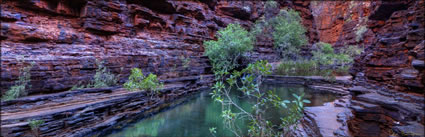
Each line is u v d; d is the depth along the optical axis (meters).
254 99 11.23
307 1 35.84
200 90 14.73
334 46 36.50
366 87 8.17
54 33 9.06
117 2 11.80
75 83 8.84
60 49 9.07
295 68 22.92
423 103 4.31
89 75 9.52
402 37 6.75
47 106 6.73
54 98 7.29
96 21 10.69
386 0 11.02
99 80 9.59
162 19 15.18
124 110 8.27
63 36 9.34
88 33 10.52
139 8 13.15
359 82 9.62
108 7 11.30
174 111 9.66
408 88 5.24
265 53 26.91
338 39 36.09
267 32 28.84
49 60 8.20
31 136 5.41
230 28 20.34
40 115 5.75
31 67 7.61
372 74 7.84
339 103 8.65
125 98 8.41
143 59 12.77
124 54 11.72
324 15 39.22
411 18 7.53
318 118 6.46
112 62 10.76
